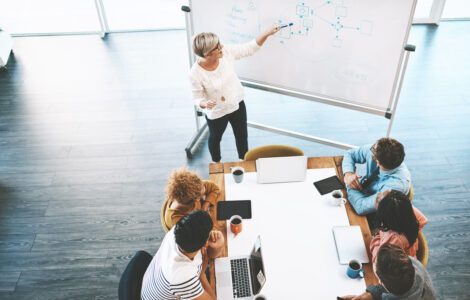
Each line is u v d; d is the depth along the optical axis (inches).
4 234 119.9
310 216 82.4
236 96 114.0
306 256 74.8
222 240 74.7
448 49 190.2
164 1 244.4
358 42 101.3
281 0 104.0
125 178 136.8
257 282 70.4
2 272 109.7
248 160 102.9
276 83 121.5
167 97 173.6
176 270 64.0
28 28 224.4
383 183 83.4
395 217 69.5
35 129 158.7
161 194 130.6
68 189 133.6
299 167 92.4
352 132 150.1
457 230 113.7
